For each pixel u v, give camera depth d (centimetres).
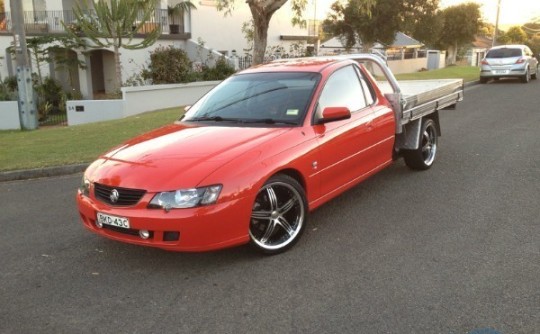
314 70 534
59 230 521
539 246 437
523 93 1755
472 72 2855
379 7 3123
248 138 438
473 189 612
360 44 3559
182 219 373
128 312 351
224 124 489
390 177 682
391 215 530
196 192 378
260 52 1434
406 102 621
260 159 412
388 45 3434
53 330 331
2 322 342
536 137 920
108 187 406
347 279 388
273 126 470
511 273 388
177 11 2548
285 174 446
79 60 2369
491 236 463
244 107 512
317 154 464
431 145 727
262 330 323
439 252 432
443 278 384
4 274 418
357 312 340
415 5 3250
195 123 506
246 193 396
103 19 1958
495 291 361
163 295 374
